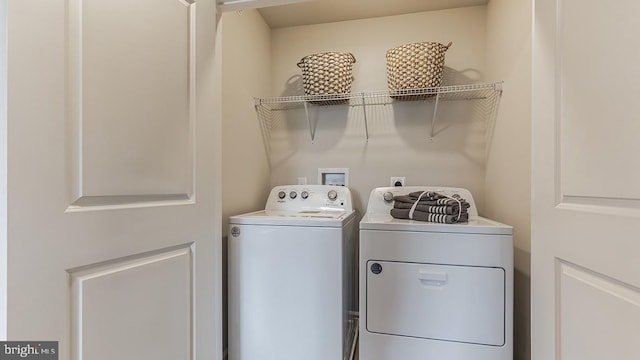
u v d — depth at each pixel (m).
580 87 0.77
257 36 1.99
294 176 2.19
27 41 0.59
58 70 0.64
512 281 1.22
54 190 0.64
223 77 1.58
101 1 0.73
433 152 1.99
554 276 0.87
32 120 0.60
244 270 1.47
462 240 1.27
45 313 0.62
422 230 1.31
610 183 0.68
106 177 0.74
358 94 1.88
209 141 1.11
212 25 1.13
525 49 1.32
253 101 1.93
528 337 1.31
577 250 0.78
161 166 0.90
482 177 1.92
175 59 0.95
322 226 1.40
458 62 1.94
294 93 2.20
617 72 0.66
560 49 0.84
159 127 0.89
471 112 1.93
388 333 1.34
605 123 0.69
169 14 0.93
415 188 1.84
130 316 0.81
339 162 2.13
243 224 1.48
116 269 0.77
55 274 0.64
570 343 0.81
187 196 1.01
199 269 1.05
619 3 0.66
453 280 1.27
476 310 1.25
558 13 0.85
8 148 0.56
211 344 1.12
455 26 1.95
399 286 1.33
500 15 1.64
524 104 1.33
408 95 1.83
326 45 2.14
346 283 1.49
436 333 1.28
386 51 2.04
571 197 0.81
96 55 0.72
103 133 0.73
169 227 0.93
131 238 0.80
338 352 1.37
